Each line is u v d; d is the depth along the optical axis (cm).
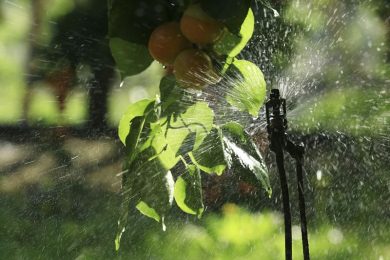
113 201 940
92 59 983
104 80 1079
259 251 702
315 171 831
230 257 699
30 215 918
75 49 968
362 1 920
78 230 827
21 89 1363
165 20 244
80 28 882
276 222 767
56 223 867
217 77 244
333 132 852
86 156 1124
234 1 241
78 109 1198
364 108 866
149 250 735
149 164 243
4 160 1170
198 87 243
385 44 913
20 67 1380
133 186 242
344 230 747
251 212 797
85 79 1073
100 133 1165
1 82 1409
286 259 255
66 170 1091
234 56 246
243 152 239
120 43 243
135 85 883
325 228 754
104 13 261
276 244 711
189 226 779
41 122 1274
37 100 1317
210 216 799
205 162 239
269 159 755
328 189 816
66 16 888
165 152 244
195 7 241
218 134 241
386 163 832
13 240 812
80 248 775
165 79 245
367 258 682
